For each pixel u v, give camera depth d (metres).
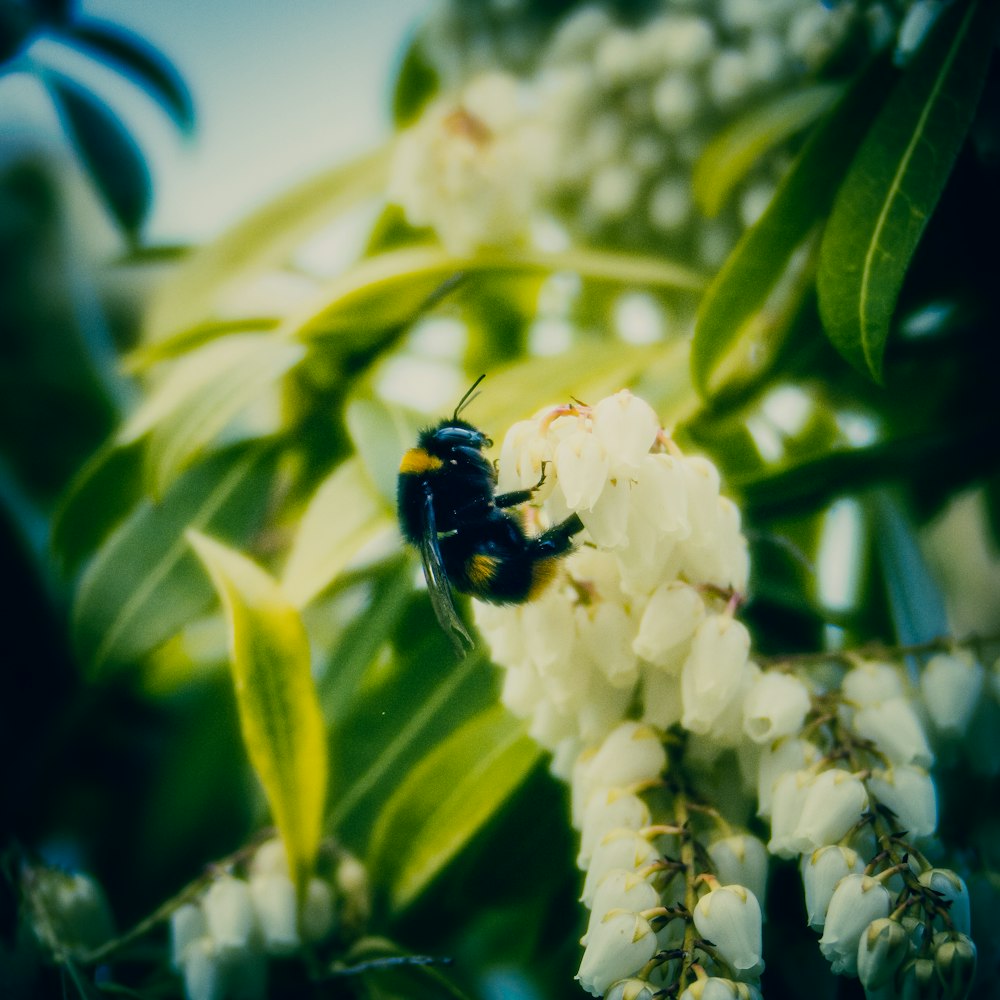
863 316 0.24
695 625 0.22
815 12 0.29
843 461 0.26
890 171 0.24
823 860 0.22
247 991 0.25
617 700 0.23
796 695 0.23
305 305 0.28
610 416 0.22
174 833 0.29
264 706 0.24
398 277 0.28
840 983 0.23
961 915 0.22
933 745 0.24
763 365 0.26
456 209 0.29
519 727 0.25
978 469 0.27
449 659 0.27
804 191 0.25
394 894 0.26
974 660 0.24
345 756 0.27
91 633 0.28
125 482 0.29
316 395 0.29
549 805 0.25
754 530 0.26
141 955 0.27
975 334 0.27
